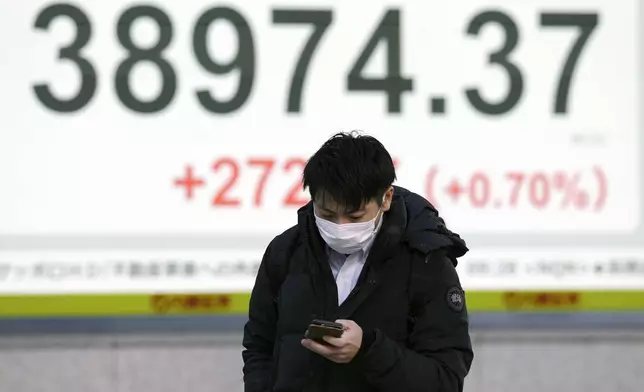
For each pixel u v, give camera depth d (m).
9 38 13.55
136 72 13.75
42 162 13.56
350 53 14.02
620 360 14.28
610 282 14.17
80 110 13.64
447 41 14.12
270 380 8.05
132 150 13.71
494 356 14.19
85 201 13.63
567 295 14.17
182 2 13.83
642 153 14.24
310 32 13.98
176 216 13.76
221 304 13.80
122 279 13.67
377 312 7.51
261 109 13.89
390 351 7.19
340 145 7.30
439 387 7.37
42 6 13.62
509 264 14.12
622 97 14.28
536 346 14.23
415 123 14.06
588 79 14.27
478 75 14.16
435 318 7.56
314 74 13.97
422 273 7.57
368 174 7.16
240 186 13.85
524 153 14.17
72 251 13.61
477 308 14.08
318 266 7.66
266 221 13.88
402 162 14.05
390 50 14.06
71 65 13.66
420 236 7.62
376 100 14.02
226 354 13.91
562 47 14.26
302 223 7.79
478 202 14.12
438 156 14.09
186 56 13.81
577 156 14.22
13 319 13.51
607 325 14.24
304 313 7.65
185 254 13.77
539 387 14.24
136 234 13.69
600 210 14.23
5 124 13.52
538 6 14.24
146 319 13.71
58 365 13.67
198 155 13.80
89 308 13.62
